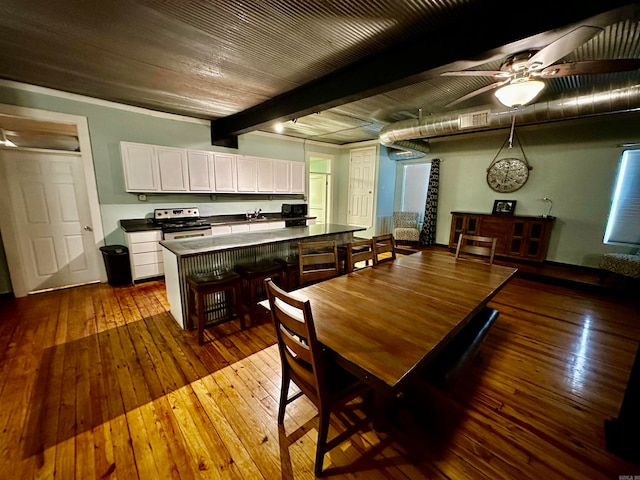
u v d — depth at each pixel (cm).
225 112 409
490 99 345
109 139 371
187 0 162
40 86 314
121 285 374
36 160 339
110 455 138
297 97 311
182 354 224
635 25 188
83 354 222
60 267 366
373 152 628
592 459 139
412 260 266
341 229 368
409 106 374
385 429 156
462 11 172
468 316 145
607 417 165
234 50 222
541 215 474
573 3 141
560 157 449
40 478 127
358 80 246
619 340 250
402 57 213
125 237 392
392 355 108
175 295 263
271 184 531
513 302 333
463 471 133
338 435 149
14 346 232
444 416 166
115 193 386
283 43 210
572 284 382
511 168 500
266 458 139
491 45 170
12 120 323
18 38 206
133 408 169
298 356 136
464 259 271
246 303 305
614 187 408
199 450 142
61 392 180
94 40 209
